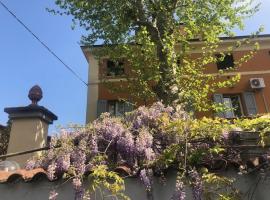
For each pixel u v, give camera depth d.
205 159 3.86
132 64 11.66
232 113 18.39
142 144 4.15
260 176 3.52
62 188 3.79
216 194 3.47
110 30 12.57
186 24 11.65
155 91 10.60
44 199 3.77
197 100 10.05
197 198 3.45
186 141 3.94
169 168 3.75
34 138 5.32
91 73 20.27
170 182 3.69
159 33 10.84
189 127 4.15
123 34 12.66
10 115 5.58
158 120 4.52
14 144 5.34
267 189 3.48
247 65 20.11
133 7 11.62
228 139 4.06
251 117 4.66
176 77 10.13
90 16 12.53
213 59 11.45
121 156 4.17
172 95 9.75
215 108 10.88
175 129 4.22
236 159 3.84
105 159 4.14
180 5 11.76
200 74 10.84
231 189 3.47
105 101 19.14
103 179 3.65
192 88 10.35
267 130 3.76
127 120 4.66
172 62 10.27
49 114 5.70
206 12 11.88
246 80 19.69
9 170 4.69
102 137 4.29
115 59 13.48
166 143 4.25
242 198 3.47
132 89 11.69
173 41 10.34
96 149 4.14
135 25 11.93
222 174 3.64
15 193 3.84
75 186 3.66
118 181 3.55
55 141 4.24
